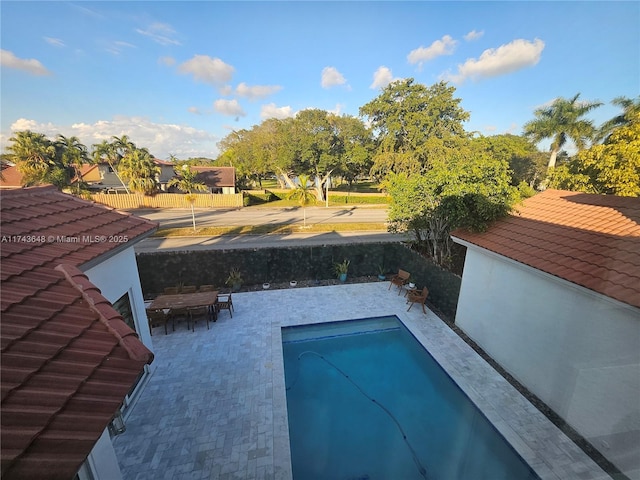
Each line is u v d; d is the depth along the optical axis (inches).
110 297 218.8
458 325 351.6
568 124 718.5
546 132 755.4
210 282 455.8
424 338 328.8
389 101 1267.2
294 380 288.5
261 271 469.1
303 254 477.7
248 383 256.2
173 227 828.6
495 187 335.6
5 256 137.3
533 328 244.7
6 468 63.6
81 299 126.2
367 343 344.8
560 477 180.2
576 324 205.6
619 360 175.2
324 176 1412.4
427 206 410.9
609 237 220.1
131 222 246.8
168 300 341.4
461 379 265.7
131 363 102.6
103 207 251.9
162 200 1181.1
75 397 84.4
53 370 89.0
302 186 885.8
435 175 402.9
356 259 502.3
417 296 385.7
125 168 1117.1
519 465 195.8
